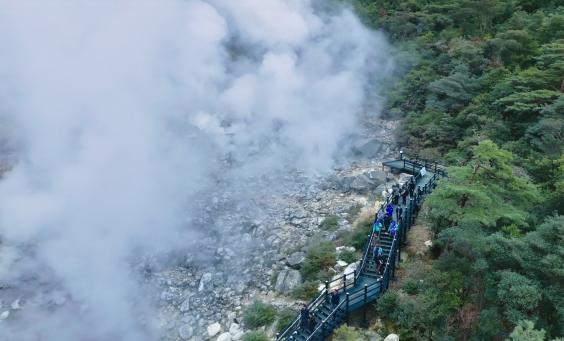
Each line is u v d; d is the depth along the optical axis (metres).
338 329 15.06
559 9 36.22
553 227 13.44
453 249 17.19
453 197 16.16
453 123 30.92
